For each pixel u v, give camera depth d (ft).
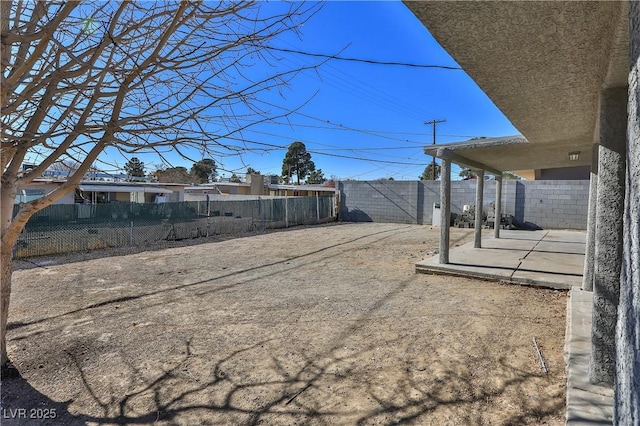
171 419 7.59
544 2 5.35
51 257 26.96
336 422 7.41
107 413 7.83
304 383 8.99
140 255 28.32
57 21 5.46
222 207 43.73
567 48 7.01
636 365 3.13
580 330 11.16
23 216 8.95
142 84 6.53
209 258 27.17
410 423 7.32
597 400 7.25
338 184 64.44
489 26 6.20
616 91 7.97
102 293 17.40
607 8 5.43
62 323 13.32
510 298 16.43
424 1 5.41
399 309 14.83
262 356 10.53
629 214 3.61
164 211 36.63
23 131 6.45
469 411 7.70
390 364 9.94
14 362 10.20
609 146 7.90
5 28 6.03
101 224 31.14
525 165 29.73
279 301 16.11
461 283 19.43
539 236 38.06
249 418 7.59
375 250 31.30
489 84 9.20
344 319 13.67
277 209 51.78
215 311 14.70
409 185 57.57
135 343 11.52
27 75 6.36
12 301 16.06
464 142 20.71
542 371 9.39
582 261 23.27
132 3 6.15
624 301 3.69
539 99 10.53
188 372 9.61
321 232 45.85
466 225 49.39
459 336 11.86
